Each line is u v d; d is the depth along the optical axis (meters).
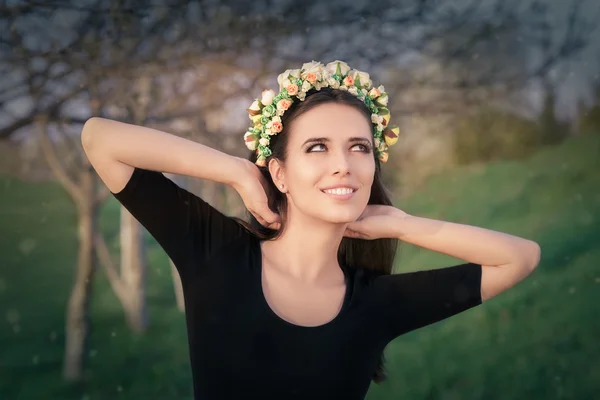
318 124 1.56
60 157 5.84
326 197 1.54
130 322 7.08
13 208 12.36
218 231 1.61
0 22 3.98
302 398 1.52
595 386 5.48
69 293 8.61
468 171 10.34
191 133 5.09
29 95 4.19
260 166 1.70
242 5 4.20
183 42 4.20
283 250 1.63
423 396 5.54
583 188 8.98
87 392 5.61
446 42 5.30
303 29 4.34
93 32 4.06
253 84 4.51
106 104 4.63
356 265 1.85
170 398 5.61
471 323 6.57
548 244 7.83
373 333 1.61
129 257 7.15
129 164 1.55
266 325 1.52
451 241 1.70
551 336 6.18
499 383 5.66
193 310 1.56
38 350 6.47
